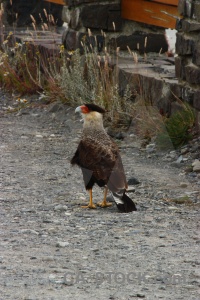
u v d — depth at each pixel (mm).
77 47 18562
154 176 12672
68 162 13797
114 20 18234
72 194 11945
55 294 7656
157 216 10711
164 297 7668
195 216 10750
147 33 18391
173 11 17281
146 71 16406
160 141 13945
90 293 7727
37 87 19828
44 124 17078
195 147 13883
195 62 14297
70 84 17812
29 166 13531
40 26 24500
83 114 11188
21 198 11609
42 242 9469
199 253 9109
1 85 21000
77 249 9180
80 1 18266
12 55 21969
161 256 8969
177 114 14602
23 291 7719
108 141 11062
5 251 9070
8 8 24125
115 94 15961
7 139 15609
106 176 10766
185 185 12219
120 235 9797
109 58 17328
